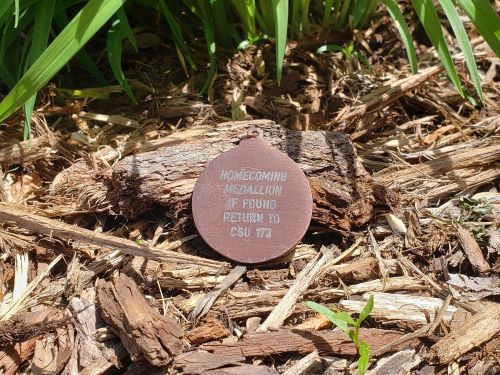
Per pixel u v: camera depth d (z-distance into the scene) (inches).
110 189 14.2
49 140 15.6
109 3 13.2
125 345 11.9
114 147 15.9
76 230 13.5
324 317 12.6
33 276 13.5
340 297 13.0
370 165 15.4
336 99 16.7
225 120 16.4
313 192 13.9
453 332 12.1
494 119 16.4
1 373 11.9
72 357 12.1
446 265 13.5
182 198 14.0
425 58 17.9
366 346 11.4
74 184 14.7
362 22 18.1
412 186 15.0
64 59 13.2
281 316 12.7
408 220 14.1
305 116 16.1
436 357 11.9
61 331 12.5
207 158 14.3
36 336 12.3
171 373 11.7
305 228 13.3
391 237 14.0
